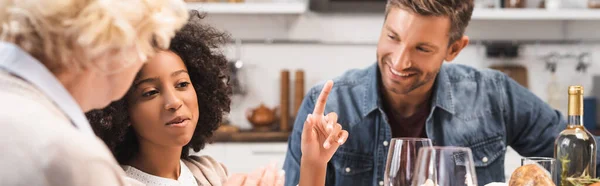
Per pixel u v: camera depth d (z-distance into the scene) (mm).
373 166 1858
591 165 1439
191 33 1464
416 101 1814
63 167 702
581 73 4031
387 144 1832
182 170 1444
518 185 1254
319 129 1454
